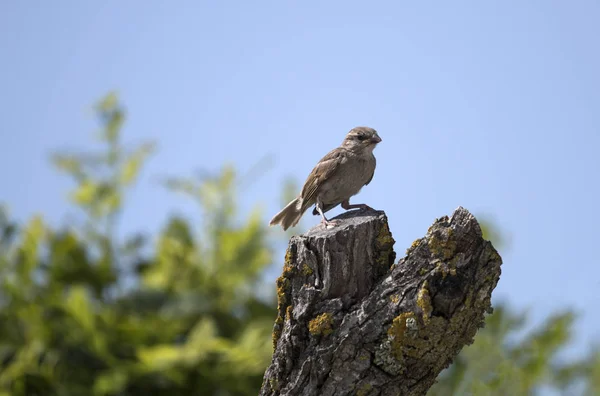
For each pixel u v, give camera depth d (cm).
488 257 642
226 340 1495
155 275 1581
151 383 1438
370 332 641
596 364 1184
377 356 639
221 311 1537
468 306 635
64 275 1569
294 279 675
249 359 1426
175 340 1510
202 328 1438
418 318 632
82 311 1422
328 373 648
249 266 1551
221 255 1562
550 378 1182
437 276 634
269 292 1568
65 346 1441
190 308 1523
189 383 1448
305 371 654
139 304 1548
